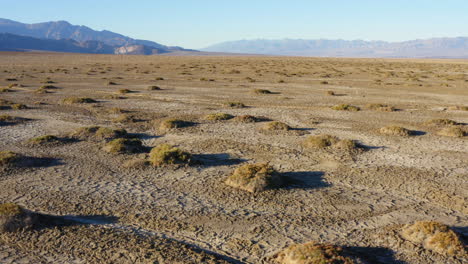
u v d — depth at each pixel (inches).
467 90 1772.9
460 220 410.0
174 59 5423.2
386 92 1678.2
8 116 930.1
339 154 668.1
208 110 1143.0
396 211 433.7
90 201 451.8
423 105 1301.7
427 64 4473.4
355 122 970.1
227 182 513.0
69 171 562.6
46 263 312.8
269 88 1801.2
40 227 371.2
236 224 395.9
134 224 391.9
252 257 331.0
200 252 332.2
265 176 500.7
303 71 3053.6
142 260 317.7
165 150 618.2
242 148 705.6
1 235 354.3
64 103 1247.5
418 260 325.4
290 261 312.5
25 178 529.7
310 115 1069.8
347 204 452.4
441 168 596.1
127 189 493.4
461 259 325.1
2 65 3481.8
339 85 1983.3
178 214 418.6
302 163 620.1
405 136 812.0
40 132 818.2
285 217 414.6
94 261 315.9
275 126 862.5
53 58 5206.7
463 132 823.7
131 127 885.8
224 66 3676.2
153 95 1491.1
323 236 370.9
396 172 574.2
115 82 2025.1
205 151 687.7
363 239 364.5
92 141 737.0
